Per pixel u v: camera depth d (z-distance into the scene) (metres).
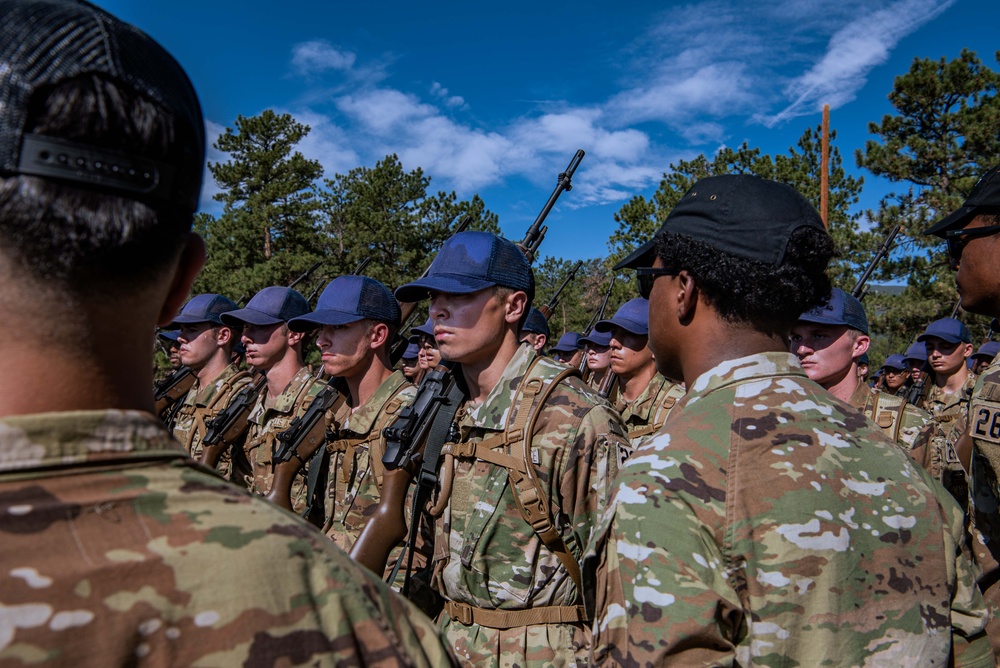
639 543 1.23
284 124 34.56
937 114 23.64
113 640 0.63
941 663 1.30
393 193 35.03
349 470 3.75
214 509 0.74
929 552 1.32
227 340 5.88
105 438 0.70
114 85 0.68
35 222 0.65
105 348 0.71
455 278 2.70
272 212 32.56
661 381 5.35
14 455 0.65
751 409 1.36
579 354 9.70
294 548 0.75
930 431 4.03
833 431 1.35
